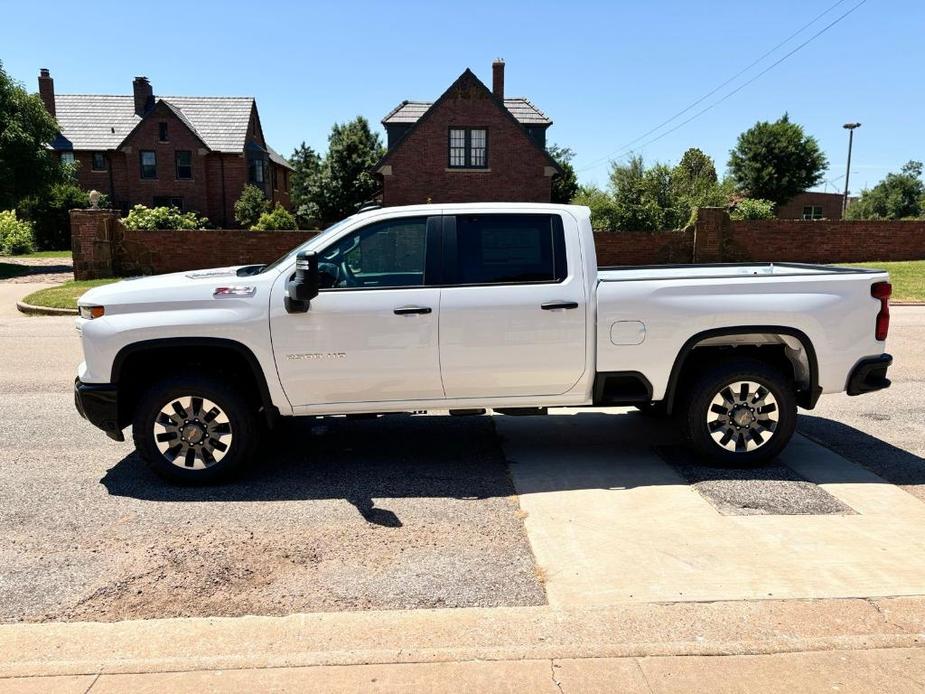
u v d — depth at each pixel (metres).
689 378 5.41
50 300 16.89
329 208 49.47
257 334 4.94
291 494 4.93
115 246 20.64
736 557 3.86
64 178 30.44
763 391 5.25
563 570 3.76
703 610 3.31
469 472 5.34
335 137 49.94
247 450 5.11
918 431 6.36
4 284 22.27
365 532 4.30
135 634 3.18
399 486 5.07
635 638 3.09
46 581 3.73
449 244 5.10
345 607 3.43
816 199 60.00
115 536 4.28
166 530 4.36
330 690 2.74
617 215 28.83
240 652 3.02
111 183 44.34
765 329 5.12
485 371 5.09
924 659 2.90
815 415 6.97
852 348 5.23
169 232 20.84
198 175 43.72
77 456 5.84
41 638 3.16
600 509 4.58
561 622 3.23
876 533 4.15
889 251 22.78
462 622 3.24
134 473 5.41
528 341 5.06
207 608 3.44
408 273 5.09
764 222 22.20
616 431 6.38
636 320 5.10
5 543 4.19
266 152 47.31
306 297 4.64
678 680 2.78
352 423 6.70
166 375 5.07
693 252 22.03
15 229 37.91
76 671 2.88
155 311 4.95
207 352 5.15
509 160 32.19
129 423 5.29
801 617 3.23
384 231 5.11
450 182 32.25
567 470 5.36
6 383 8.73
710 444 5.29
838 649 2.97
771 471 5.27
